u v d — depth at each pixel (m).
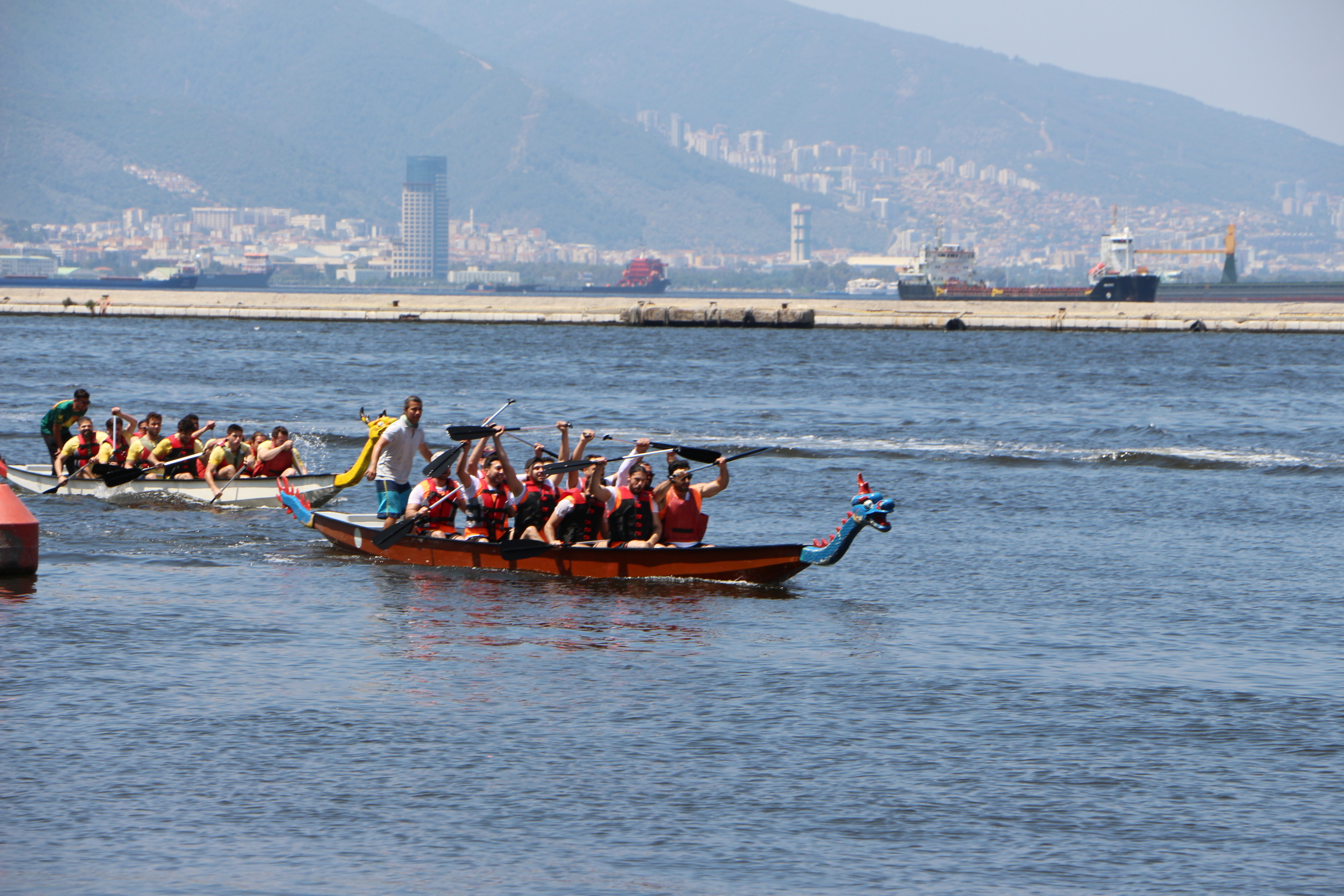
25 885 29.94
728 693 45.25
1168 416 157.12
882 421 149.50
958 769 38.06
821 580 65.56
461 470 69.06
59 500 89.31
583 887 30.25
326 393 177.50
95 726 40.59
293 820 33.78
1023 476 105.75
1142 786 36.97
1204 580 65.62
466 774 37.19
